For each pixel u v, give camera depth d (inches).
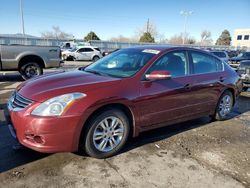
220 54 730.8
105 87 135.0
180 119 174.1
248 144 168.2
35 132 119.6
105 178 120.8
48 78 148.3
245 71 337.7
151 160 139.8
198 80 179.6
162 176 125.0
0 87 335.9
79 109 123.9
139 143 160.9
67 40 1389.0
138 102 144.7
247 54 727.7
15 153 139.8
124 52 180.5
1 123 185.2
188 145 161.8
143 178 122.4
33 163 130.3
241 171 133.4
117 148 142.9
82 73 159.9
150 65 155.6
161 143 162.6
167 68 164.4
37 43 1285.7
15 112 126.3
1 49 370.3
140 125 150.6
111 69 163.8
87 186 114.1
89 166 130.2
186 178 124.3
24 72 398.9
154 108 154.0
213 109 200.7
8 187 110.7
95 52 980.6
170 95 160.2
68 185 114.0
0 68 377.1
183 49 178.9
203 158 145.3
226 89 207.5
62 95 123.9
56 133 121.1
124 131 143.8
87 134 130.7
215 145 164.1
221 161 143.0
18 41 1216.2
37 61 406.3
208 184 120.4
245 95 330.6
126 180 120.1
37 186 112.3
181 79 169.2
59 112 120.7
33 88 133.0
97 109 131.0
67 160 134.7
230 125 205.0
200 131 187.9
